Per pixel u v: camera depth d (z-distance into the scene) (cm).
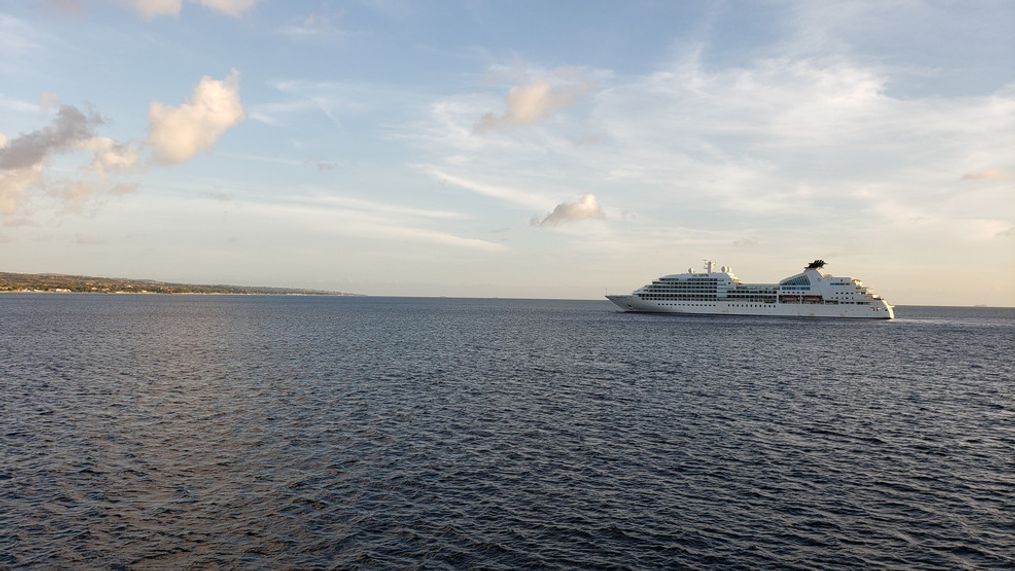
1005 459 3866
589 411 5031
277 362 7750
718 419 4831
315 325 15850
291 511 2834
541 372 7212
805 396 5959
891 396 6066
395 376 6669
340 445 3875
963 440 4316
